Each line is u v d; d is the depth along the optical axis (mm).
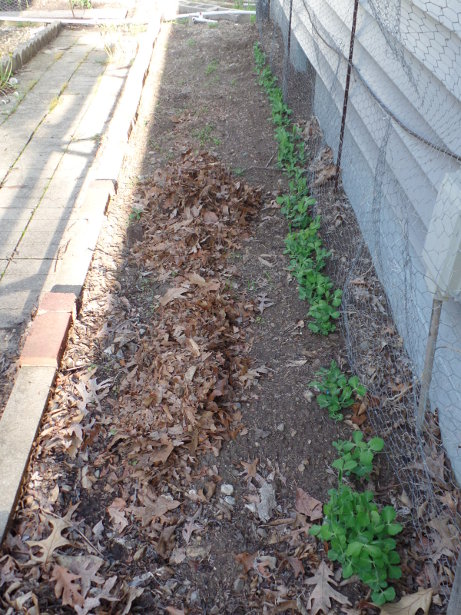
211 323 3734
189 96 7578
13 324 3809
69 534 2633
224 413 3180
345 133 5129
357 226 4664
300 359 3553
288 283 4195
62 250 4539
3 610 2348
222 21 11336
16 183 5531
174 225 4734
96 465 2934
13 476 2752
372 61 4320
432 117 3121
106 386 3365
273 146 6203
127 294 4117
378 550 2277
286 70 6891
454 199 2395
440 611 2352
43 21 10773
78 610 2352
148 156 6059
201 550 2609
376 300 3924
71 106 7285
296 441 3062
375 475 2889
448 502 2689
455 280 2436
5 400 3268
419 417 2896
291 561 2539
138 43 9672
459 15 2697
